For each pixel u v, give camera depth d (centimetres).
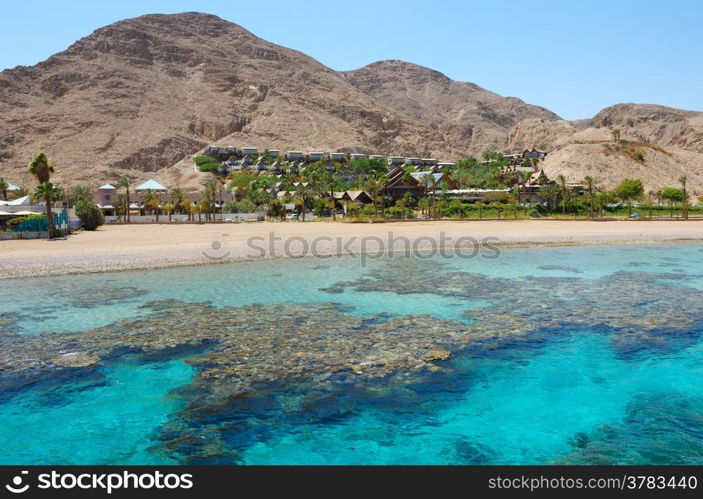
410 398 1673
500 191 12244
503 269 4153
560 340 2241
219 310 2797
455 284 3516
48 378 1848
